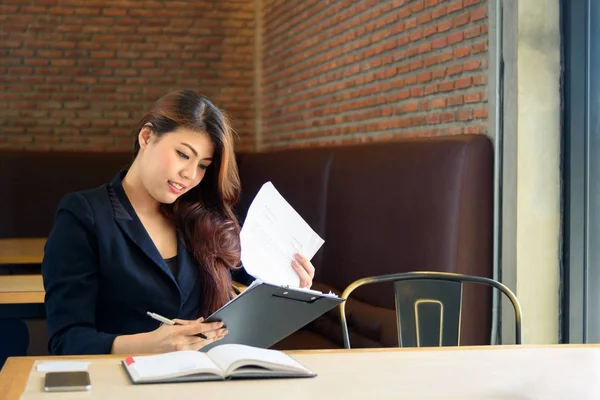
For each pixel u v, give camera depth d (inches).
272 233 80.9
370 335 155.8
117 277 84.5
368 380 64.8
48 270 83.3
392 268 164.2
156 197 86.7
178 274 88.1
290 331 80.0
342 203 188.2
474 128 160.9
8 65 299.4
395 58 196.4
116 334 83.7
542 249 148.1
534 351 78.1
